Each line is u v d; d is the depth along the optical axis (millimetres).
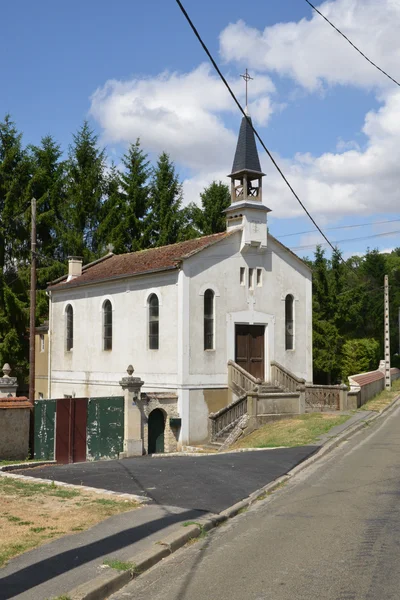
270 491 12828
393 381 48250
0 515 10133
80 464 17578
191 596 6914
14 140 52406
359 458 16547
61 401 22750
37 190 54531
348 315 46625
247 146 29969
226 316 28594
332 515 10445
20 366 46188
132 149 57500
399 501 11320
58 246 53469
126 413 24297
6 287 45188
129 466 16031
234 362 28266
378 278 69062
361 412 26797
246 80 22734
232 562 8070
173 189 57531
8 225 50219
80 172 54844
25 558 7906
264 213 29969
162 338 28219
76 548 8352
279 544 8797
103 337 32844
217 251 28500
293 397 26656
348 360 47156
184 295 27219
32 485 12906
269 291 30438
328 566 7707
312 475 14516
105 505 10914
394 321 71500
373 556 8039
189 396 26953
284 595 6785
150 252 34219
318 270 45719
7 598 6562
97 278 32969
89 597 6711
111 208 55000
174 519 9992
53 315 37531
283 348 30781
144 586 7332
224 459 16594
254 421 25250
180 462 16578
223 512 10688
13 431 19469
